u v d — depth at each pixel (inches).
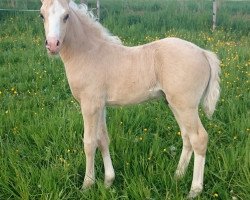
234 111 110.0
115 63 78.5
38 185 78.2
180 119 79.8
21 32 233.0
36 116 110.3
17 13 261.9
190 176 85.0
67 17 73.0
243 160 83.8
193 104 76.4
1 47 198.7
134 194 75.4
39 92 134.2
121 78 78.3
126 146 93.2
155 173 83.0
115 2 322.0
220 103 119.4
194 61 74.9
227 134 100.1
